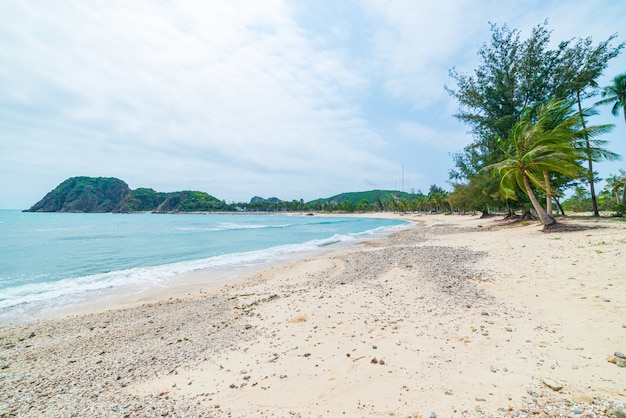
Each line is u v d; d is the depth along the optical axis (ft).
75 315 31.17
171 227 194.90
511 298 24.48
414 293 28.91
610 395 11.30
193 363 18.02
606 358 14.10
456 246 58.59
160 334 24.17
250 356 18.16
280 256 69.82
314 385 14.12
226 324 25.09
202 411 12.74
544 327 18.30
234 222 270.87
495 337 17.61
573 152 56.70
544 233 58.18
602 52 81.35
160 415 12.67
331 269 48.55
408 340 18.26
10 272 54.08
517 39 91.76
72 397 15.01
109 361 19.49
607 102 85.40
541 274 30.14
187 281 46.03
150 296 38.09
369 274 40.75
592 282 25.50
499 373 13.73
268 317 25.66
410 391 12.96
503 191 77.71
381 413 11.66
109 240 112.06
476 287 28.89
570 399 11.28
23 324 28.66
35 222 250.37
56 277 49.65
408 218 279.28
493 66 96.58
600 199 157.79
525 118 68.64
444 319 21.30
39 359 20.45
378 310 24.50
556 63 88.12
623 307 19.66
